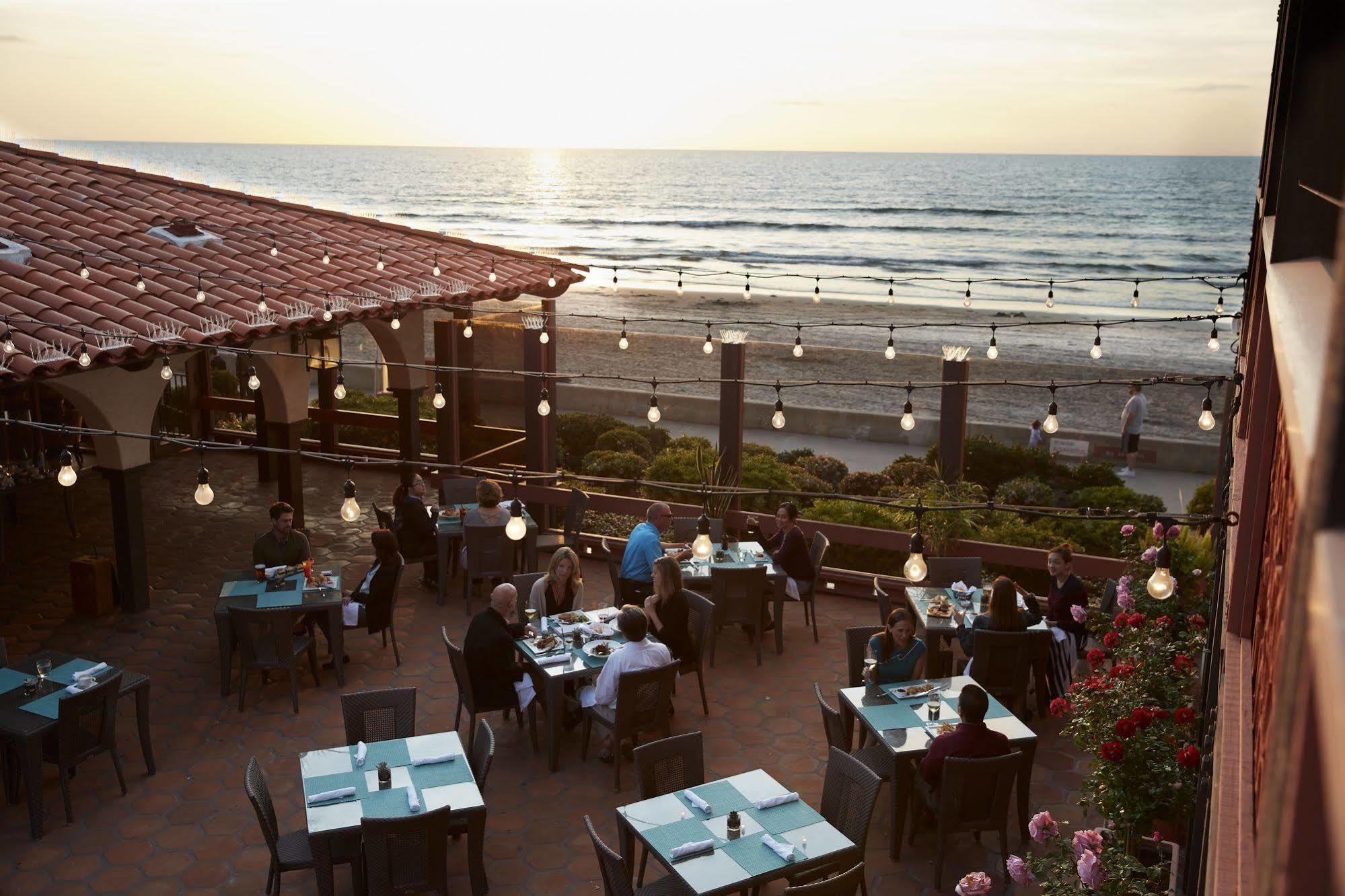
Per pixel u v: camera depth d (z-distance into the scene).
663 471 14.80
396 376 15.64
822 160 141.25
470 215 102.62
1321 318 1.52
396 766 7.27
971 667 9.18
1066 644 9.71
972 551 12.24
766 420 25.97
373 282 14.73
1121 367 38.75
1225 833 3.43
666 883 6.50
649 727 8.75
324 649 11.24
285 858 6.89
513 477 6.80
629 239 83.62
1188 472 22.14
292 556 11.06
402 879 6.60
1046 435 21.67
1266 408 4.90
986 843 7.96
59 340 10.62
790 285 62.66
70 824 8.12
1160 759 6.54
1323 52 2.63
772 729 9.69
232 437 18.47
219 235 15.38
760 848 6.28
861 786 6.73
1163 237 73.19
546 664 8.96
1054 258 66.69
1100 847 5.78
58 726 8.01
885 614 10.52
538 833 8.08
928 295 56.62
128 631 11.66
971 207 89.56
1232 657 4.81
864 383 7.30
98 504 16.00
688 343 33.97
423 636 11.59
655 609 9.64
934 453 16.77
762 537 13.28
